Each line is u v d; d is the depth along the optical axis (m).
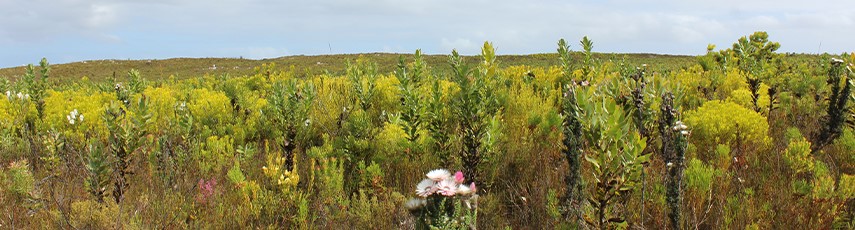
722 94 7.83
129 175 4.67
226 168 4.98
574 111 3.11
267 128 6.32
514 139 4.90
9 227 3.62
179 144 5.39
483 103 4.57
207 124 6.86
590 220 2.98
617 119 2.88
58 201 3.72
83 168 4.43
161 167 4.57
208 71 43.56
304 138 5.86
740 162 4.03
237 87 10.37
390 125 5.05
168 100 8.36
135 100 8.69
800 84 7.82
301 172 4.75
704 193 3.31
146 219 3.70
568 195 3.16
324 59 48.28
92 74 42.88
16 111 7.52
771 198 3.43
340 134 6.01
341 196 4.02
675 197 2.88
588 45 8.38
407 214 3.63
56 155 4.97
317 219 3.93
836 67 5.02
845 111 4.73
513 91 6.80
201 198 4.07
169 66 47.69
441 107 4.83
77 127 6.37
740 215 3.17
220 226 3.74
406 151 4.68
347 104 7.37
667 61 29.17
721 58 10.91
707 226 3.30
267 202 3.94
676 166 2.87
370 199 4.18
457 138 4.71
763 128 4.38
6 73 42.41
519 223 3.63
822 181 3.26
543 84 8.05
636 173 2.88
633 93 3.90
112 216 3.56
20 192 3.95
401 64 7.14
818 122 5.43
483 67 5.02
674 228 2.89
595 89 4.14
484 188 4.19
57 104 7.68
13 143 5.98
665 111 3.14
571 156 3.13
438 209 2.41
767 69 10.02
